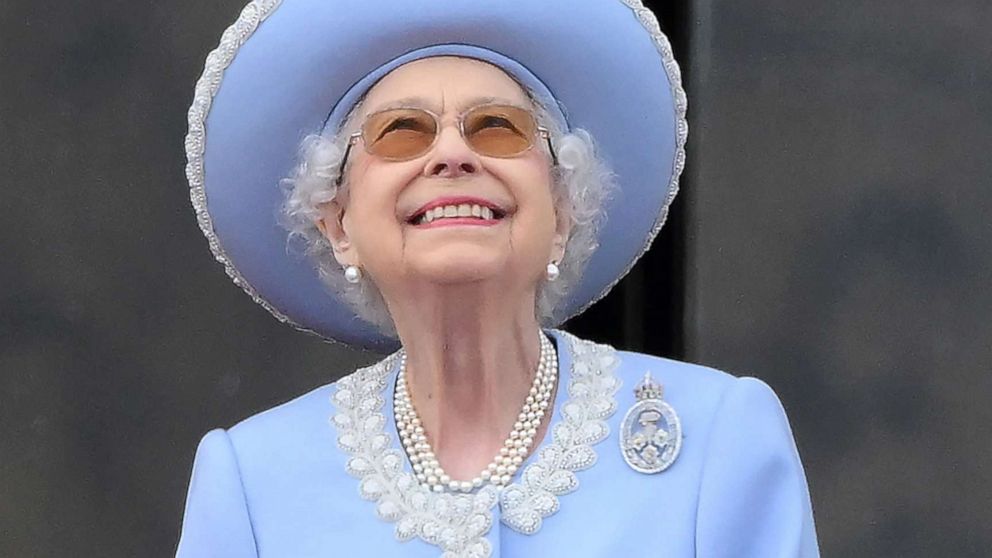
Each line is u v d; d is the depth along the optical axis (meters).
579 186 8.55
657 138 9.29
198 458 8.58
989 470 12.46
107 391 13.09
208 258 13.11
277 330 13.15
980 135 12.57
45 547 12.99
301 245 9.44
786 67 12.65
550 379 8.45
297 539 8.12
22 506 13.02
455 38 8.19
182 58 13.07
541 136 8.45
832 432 12.54
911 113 12.61
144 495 13.03
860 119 12.62
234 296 13.12
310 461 8.41
